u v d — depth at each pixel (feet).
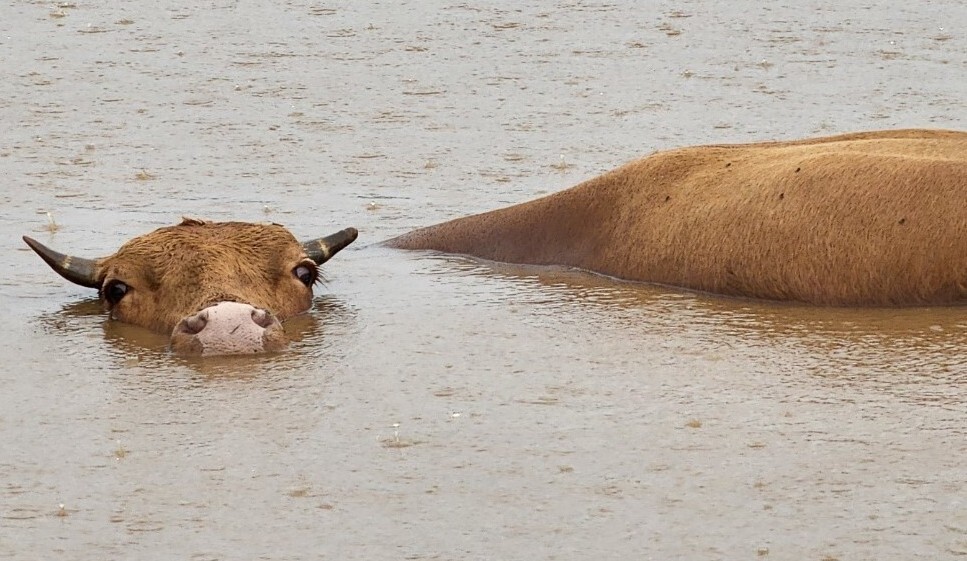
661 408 133.69
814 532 109.09
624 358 148.87
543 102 276.82
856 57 309.01
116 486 119.34
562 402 136.05
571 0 368.07
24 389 142.61
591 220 189.57
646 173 188.14
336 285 180.55
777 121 260.21
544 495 116.37
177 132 255.91
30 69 299.38
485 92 284.41
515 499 115.75
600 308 169.37
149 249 166.09
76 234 197.88
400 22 345.51
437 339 156.56
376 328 161.07
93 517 113.91
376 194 221.05
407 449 125.59
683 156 188.75
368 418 132.98
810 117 262.67
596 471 120.47
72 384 143.84
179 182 226.17
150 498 117.08
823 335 156.15
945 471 118.21
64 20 344.69
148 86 287.89
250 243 168.55
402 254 196.03
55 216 207.21
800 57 309.63
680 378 141.90
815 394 136.15
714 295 176.55
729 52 314.96
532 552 107.24
